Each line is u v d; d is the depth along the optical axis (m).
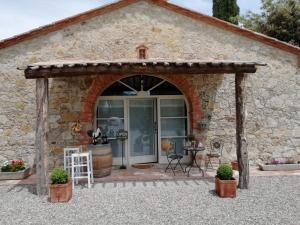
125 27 8.36
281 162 8.43
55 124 8.15
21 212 5.27
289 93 8.70
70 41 8.18
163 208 5.33
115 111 8.87
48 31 8.11
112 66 6.14
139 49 8.38
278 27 15.62
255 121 8.62
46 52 8.12
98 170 7.52
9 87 8.05
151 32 8.42
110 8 8.27
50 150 8.12
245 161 6.48
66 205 5.60
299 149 8.71
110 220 4.81
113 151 8.84
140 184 6.99
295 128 8.72
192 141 7.95
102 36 8.28
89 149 7.57
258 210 5.12
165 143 8.24
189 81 8.51
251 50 8.62
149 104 9.11
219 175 6.07
